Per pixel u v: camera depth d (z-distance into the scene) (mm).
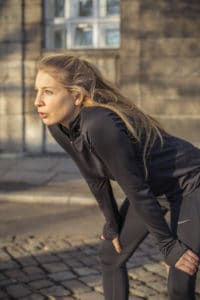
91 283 4383
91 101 2531
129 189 2451
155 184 2703
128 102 2660
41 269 4734
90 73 2561
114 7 11992
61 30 12250
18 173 9969
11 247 5449
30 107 12070
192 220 2650
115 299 3127
